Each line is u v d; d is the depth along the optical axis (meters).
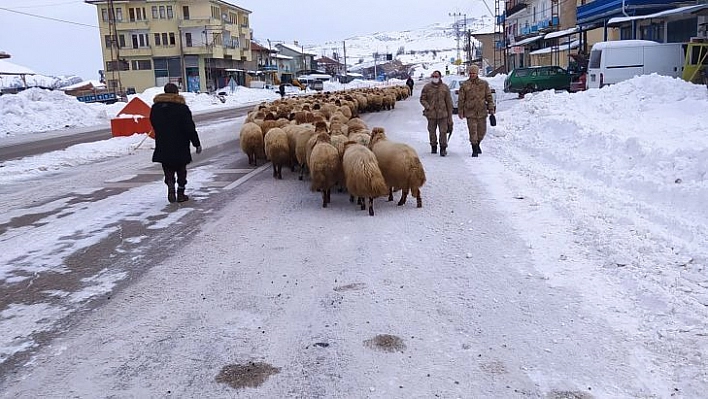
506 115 16.95
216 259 6.12
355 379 3.70
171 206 8.76
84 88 67.25
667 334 4.04
